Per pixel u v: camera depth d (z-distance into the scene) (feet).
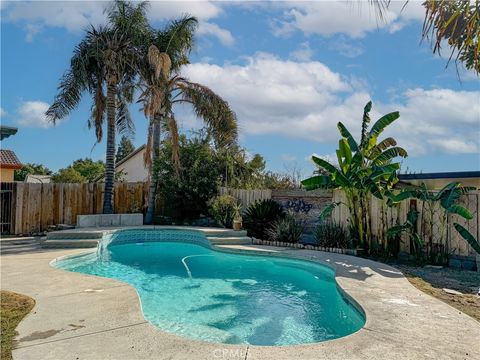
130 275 29.07
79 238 37.73
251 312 20.07
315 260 30.86
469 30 9.80
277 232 41.60
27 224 48.16
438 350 12.54
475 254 29.50
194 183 54.54
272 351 12.30
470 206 30.45
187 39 56.13
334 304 21.66
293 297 23.24
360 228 36.11
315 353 12.17
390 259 33.83
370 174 34.47
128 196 56.59
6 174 68.74
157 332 13.74
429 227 32.60
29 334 13.39
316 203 43.68
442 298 19.95
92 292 19.02
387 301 18.63
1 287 20.01
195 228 45.70
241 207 50.29
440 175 36.01
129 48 51.57
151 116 52.60
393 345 12.92
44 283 20.90
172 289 24.94
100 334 13.47
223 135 56.39
